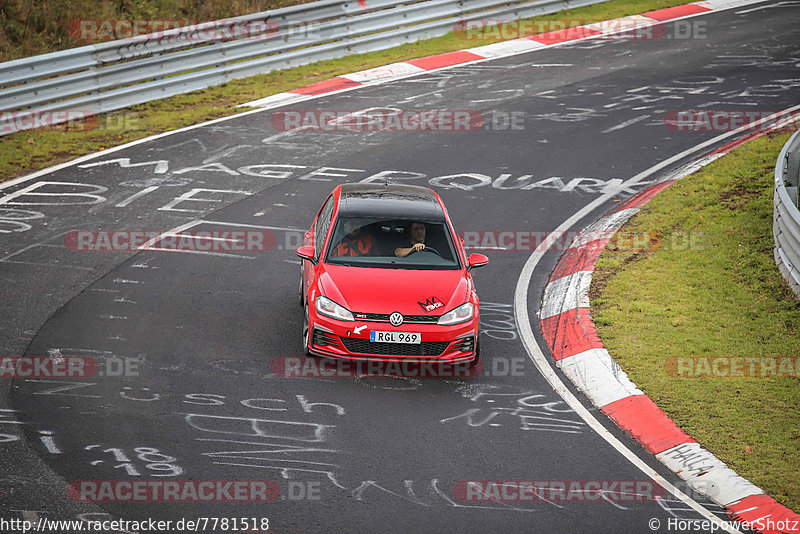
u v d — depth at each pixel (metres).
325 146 62.12
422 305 33.00
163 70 70.75
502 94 75.06
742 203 51.88
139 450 27.12
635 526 24.70
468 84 77.75
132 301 38.69
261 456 27.22
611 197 54.62
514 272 44.47
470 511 24.94
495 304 40.81
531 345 36.94
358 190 39.75
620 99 74.00
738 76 80.25
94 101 66.56
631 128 67.12
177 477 25.77
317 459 27.23
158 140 62.00
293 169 57.62
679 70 82.44
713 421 30.45
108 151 59.50
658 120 68.88
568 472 27.39
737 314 39.31
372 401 31.33
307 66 81.44
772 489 26.50
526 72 81.69
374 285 33.75
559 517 24.92
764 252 45.47
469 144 63.38
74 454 26.64
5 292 38.75
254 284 41.38
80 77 65.00
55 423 28.41
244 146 61.50
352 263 35.22
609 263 45.00
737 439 29.33
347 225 36.47
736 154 60.03
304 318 34.84
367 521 24.17
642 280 43.03
